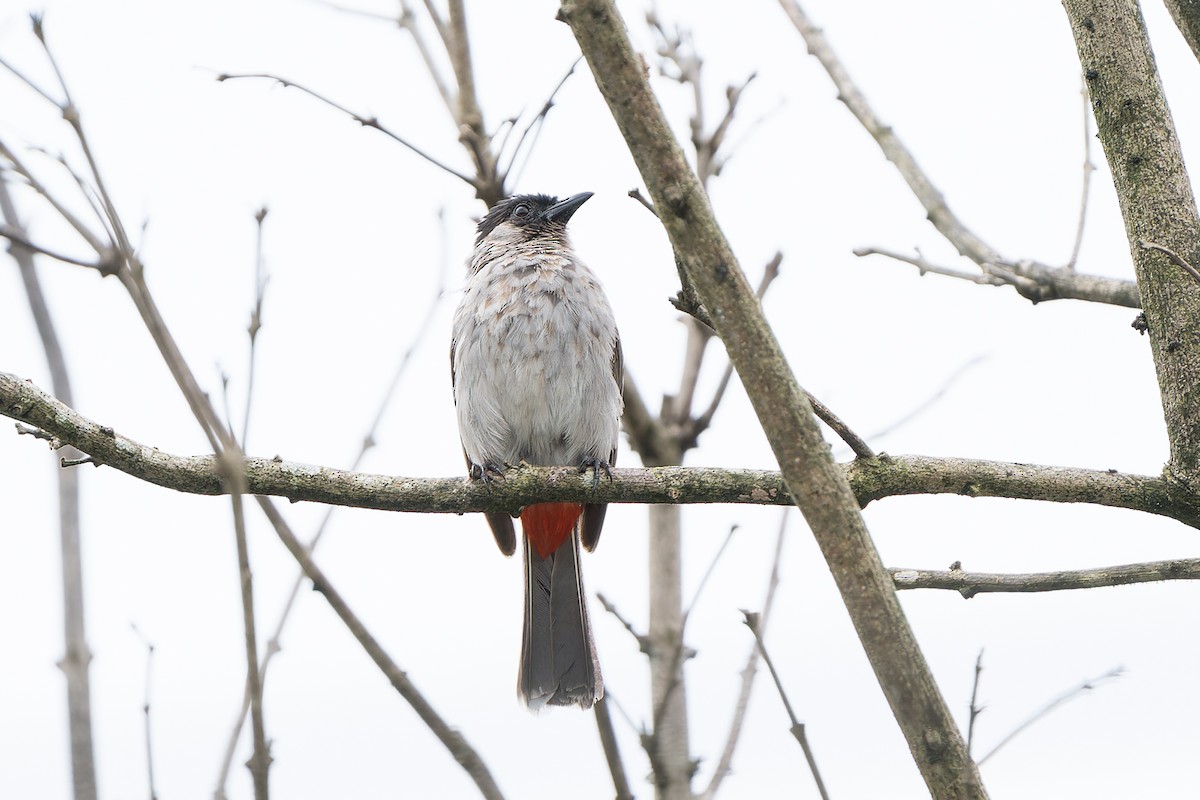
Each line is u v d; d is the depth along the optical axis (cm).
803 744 641
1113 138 714
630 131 496
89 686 918
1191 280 695
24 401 738
